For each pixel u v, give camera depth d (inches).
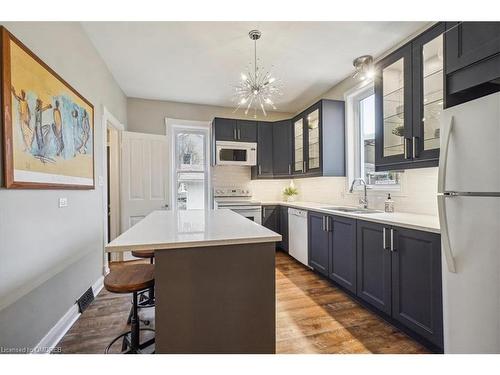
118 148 140.6
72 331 72.5
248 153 164.6
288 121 162.6
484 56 52.9
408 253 67.4
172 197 167.6
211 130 170.4
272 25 86.6
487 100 44.5
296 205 134.8
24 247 55.5
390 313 73.3
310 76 127.6
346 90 130.3
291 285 105.8
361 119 127.0
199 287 48.4
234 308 50.3
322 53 105.3
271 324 52.0
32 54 57.6
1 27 48.4
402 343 66.7
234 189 177.0
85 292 89.7
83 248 87.9
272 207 157.8
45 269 63.5
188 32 90.4
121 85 137.9
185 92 148.4
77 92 81.3
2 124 48.4
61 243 72.0
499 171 43.1
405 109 79.9
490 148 44.2
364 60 107.0
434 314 60.0
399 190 99.2
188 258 47.9
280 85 137.9
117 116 135.6
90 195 95.1
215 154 159.3
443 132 52.9
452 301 51.4
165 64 114.3
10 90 50.3
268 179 181.8
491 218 44.3
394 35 92.6
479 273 46.3
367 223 82.7
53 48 69.2
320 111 129.4
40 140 60.6
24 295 55.4
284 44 98.4
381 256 76.9
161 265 46.8
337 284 103.7
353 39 95.1
